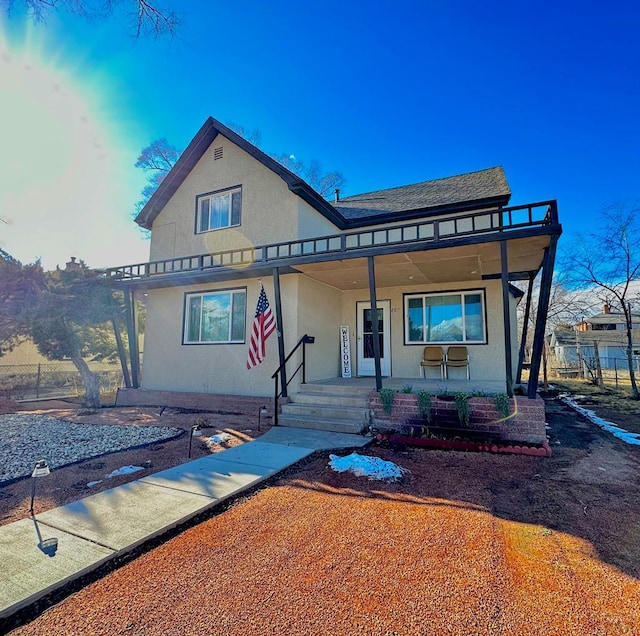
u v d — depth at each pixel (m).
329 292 10.84
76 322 11.05
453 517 3.64
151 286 10.95
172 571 2.76
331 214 11.40
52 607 2.38
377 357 7.33
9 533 3.28
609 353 27.25
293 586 2.56
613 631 2.15
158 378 11.09
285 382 8.52
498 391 6.98
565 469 5.08
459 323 10.24
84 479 4.80
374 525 3.48
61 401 12.35
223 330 10.24
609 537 3.25
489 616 2.27
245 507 3.93
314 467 5.21
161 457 5.72
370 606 2.36
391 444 6.30
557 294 23.20
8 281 10.21
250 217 10.60
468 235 7.50
